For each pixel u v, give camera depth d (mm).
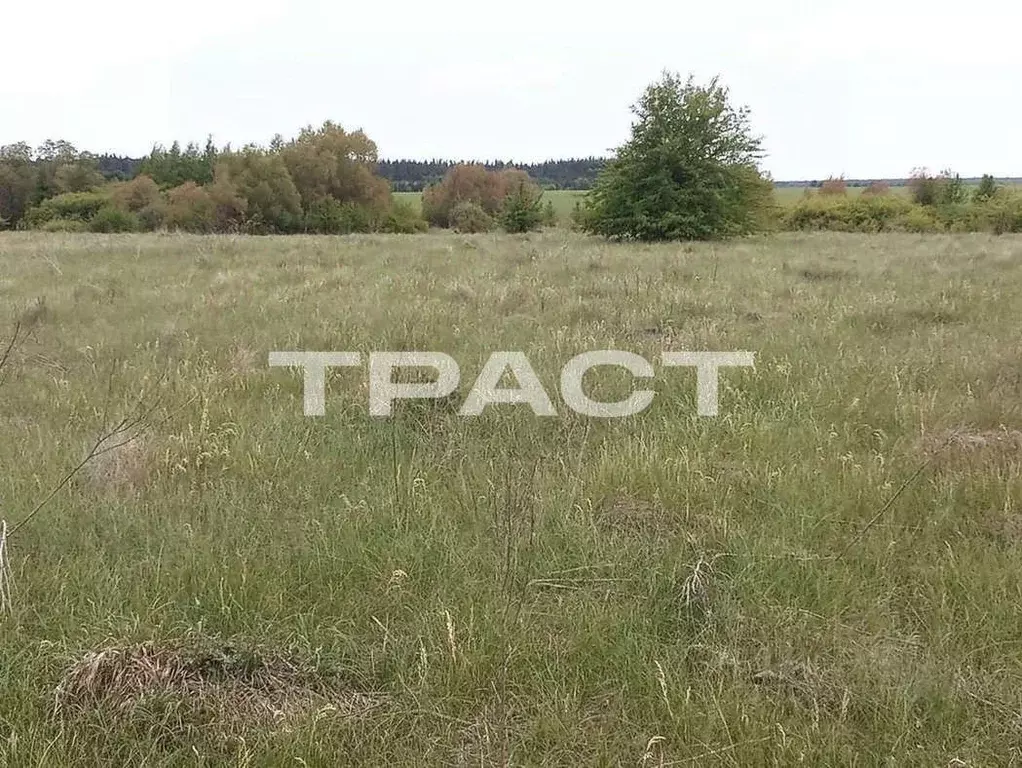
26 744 2559
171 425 5332
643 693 2908
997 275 12516
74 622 3170
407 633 3221
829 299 10141
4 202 50875
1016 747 2631
